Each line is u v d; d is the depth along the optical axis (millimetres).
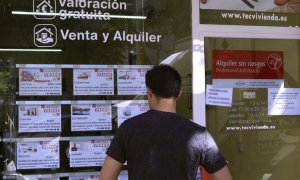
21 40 4270
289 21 4852
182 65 4590
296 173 4852
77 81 4344
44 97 4273
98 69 4395
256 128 4766
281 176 4824
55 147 4266
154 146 2678
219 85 4672
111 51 4430
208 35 4664
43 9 4324
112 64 4422
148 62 4504
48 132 4262
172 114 2781
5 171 4184
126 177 4316
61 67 4320
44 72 4285
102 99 4375
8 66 4238
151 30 4535
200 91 4605
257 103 4762
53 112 4281
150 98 2855
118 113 4406
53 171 4254
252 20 4766
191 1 4641
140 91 4461
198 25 4641
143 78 4473
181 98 4562
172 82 2799
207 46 4664
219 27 4684
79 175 4293
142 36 4508
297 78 4855
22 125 4219
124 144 2748
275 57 4816
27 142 4223
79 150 4309
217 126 4660
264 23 4789
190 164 2682
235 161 4719
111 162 2758
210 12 4680
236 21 4727
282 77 4828
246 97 4734
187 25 4625
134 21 4504
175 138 2688
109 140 4359
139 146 2697
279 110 4820
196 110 4574
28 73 4258
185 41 4613
